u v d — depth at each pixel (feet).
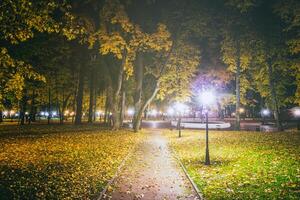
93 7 123.65
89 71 207.92
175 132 152.25
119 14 122.93
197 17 145.59
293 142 89.66
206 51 181.27
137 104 159.94
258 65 162.61
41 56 146.92
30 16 50.85
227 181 46.96
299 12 121.39
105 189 42.96
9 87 52.80
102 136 120.67
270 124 204.74
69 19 58.18
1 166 57.21
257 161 60.54
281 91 169.48
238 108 161.58
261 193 39.24
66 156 70.03
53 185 44.62
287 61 147.02
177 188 45.01
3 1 47.78
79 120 193.36
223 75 188.55
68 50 160.97
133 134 135.95
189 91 167.12
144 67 167.32
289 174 47.52
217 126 183.62
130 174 54.39
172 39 150.92
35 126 179.32
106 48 122.72
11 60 51.39
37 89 172.96
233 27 148.87
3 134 122.52
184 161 67.36
